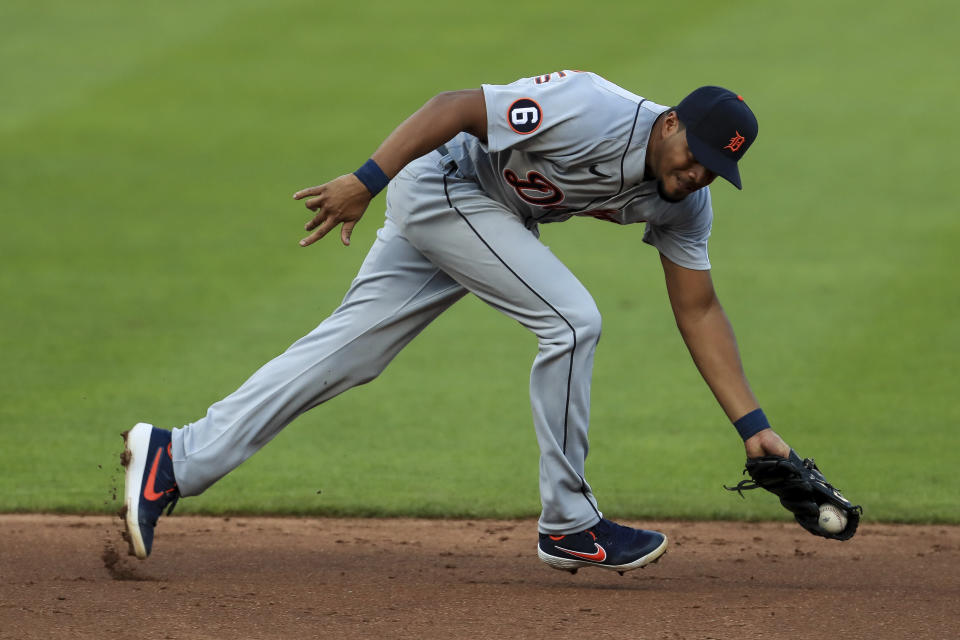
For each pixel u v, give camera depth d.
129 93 50.47
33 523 17.39
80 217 36.75
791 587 14.66
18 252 33.44
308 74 52.97
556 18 60.47
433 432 22.11
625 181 13.33
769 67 53.47
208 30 58.97
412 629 12.42
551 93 13.04
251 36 58.09
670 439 21.75
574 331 13.75
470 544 16.80
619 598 13.73
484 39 57.28
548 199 13.84
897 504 18.47
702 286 14.91
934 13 60.94
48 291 30.22
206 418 14.20
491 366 26.00
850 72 52.97
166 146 44.28
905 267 32.38
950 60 54.34
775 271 32.41
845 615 13.09
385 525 17.77
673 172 13.14
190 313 28.72
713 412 23.16
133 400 23.16
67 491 18.77
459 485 19.47
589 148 13.05
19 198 38.50
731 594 14.04
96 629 12.19
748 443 14.63
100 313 28.62
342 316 14.48
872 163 42.47
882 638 12.36
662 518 18.20
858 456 20.59
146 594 13.53
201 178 40.84
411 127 13.04
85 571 15.07
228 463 14.15
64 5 62.75
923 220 36.59
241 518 18.03
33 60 54.56
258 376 14.25
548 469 14.12
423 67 53.62
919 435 21.58
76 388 23.81
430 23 60.03
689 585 14.72
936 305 29.30
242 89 51.09
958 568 15.80
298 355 14.32
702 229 14.60
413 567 15.50
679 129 13.02
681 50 55.41
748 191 40.00
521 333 28.39
